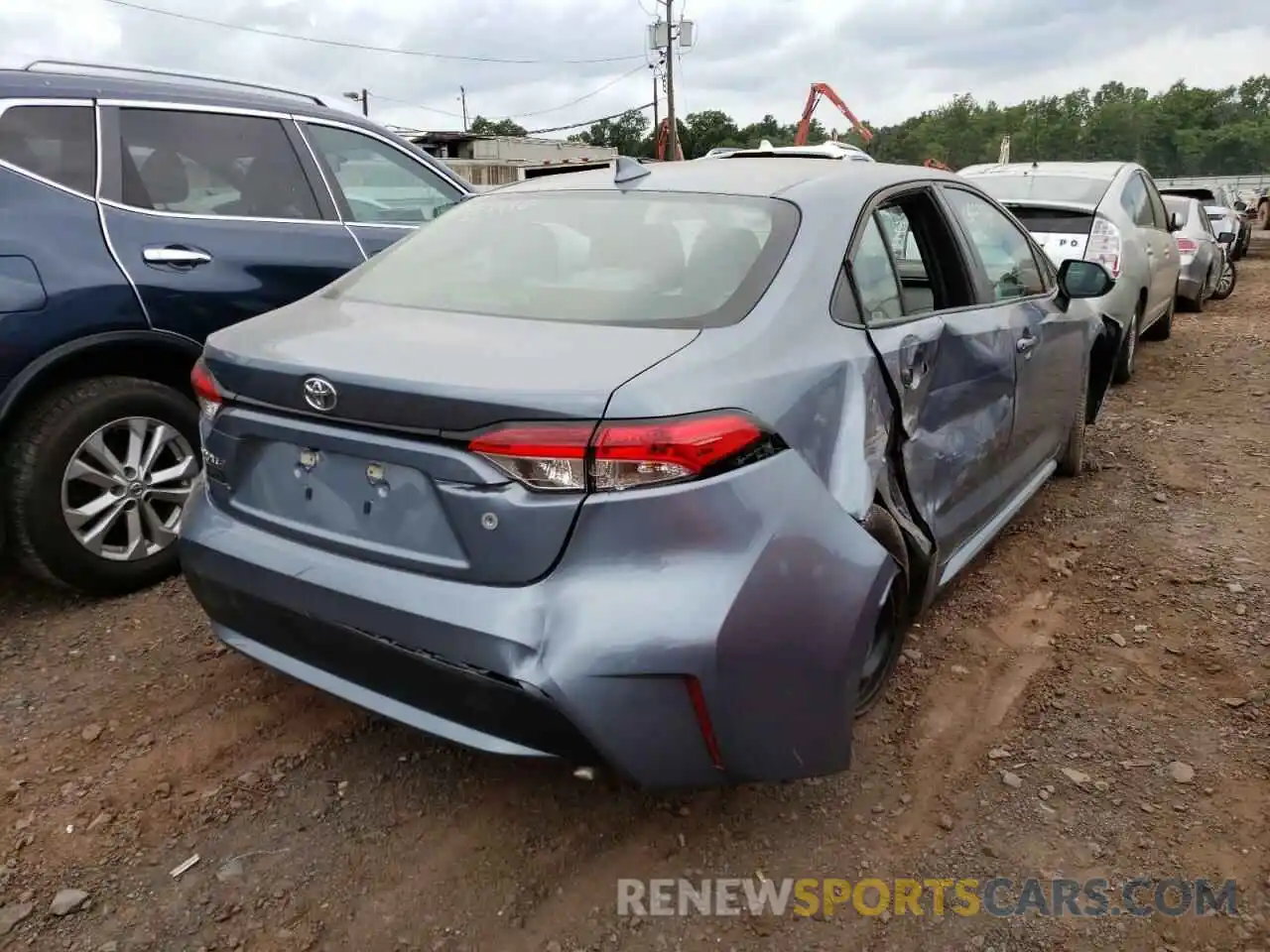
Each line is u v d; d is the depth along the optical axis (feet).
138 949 7.33
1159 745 9.81
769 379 7.70
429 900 7.85
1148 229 26.61
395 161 16.38
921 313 10.41
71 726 9.93
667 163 11.50
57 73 12.70
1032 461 14.26
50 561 11.79
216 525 8.73
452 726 7.47
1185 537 14.82
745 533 7.11
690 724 7.06
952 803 9.02
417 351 7.70
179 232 12.89
